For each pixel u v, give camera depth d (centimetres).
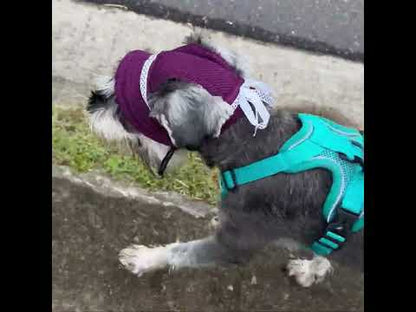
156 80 60
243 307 86
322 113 97
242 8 96
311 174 65
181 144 61
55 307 82
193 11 95
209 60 62
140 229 86
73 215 85
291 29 98
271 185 65
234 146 64
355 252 70
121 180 88
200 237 88
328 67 99
